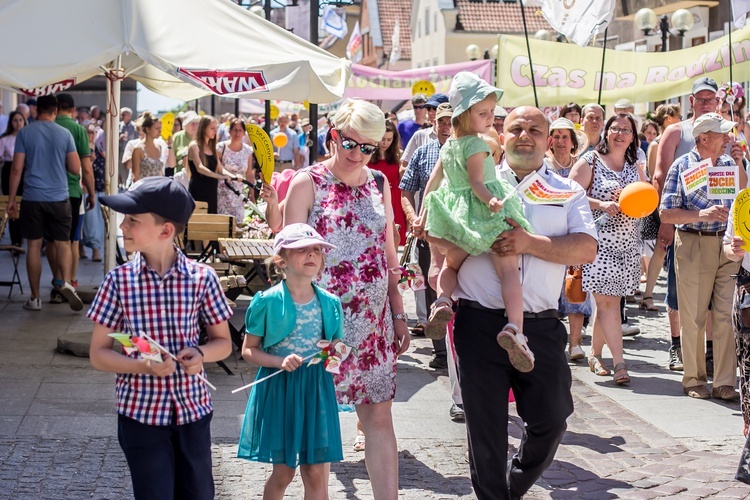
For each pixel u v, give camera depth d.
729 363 7.98
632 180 8.50
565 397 5.00
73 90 32.94
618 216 8.30
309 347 4.64
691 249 7.93
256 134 7.32
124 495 5.51
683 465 6.43
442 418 7.32
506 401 5.00
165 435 3.92
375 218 5.08
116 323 3.87
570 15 10.21
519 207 4.92
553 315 5.03
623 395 8.16
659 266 12.02
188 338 3.91
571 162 9.33
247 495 5.64
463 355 5.00
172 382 3.89
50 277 13.48
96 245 15.14
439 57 56.03
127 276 3.87
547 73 12.96
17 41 7.25
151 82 11.56
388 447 5.07
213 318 3.98
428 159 8.65
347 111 4.99
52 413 6.97
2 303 11.32
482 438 4.98
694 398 8.05
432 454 6.50
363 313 5.01
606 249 8.40
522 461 5.15
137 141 16.19
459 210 4.90
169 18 7.77
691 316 8.03
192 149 12.04
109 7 7.54
